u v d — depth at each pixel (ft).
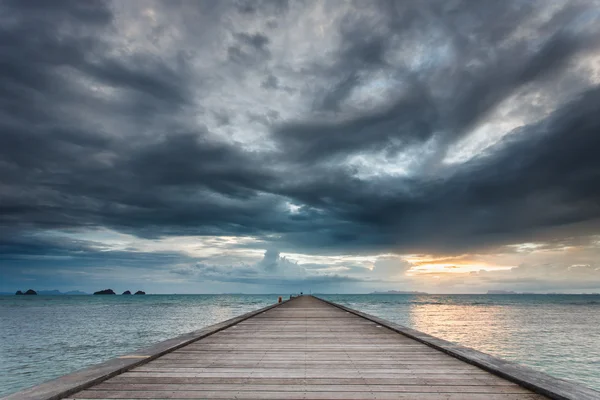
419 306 235.81
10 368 42.73
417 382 13.07
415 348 20.16
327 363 16.24
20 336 73.20
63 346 59.57
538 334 79.51
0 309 189.37
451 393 11.75
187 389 12.10
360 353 18.63
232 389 12.17
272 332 27.14
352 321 36.01
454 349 18.28
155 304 258.98
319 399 11.19
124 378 13.37
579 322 112.88
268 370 14.85
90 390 11.84
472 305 267.39
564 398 10.35
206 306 221.05
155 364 15.78
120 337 70.74
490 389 12.14
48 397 10.25
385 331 27.81
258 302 300.81
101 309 187.11
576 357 52.19
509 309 205.16
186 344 20.79
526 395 11.48
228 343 21.68
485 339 71.10
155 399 11.08
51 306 230.89
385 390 12.10
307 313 47.42
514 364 14.75
